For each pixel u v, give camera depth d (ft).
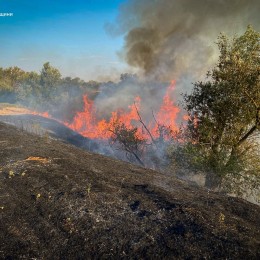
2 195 22.47
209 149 43.62
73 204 21.57
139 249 17.39
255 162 42.06
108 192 23.86
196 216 21.09
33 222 19.44
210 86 43.19
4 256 16.35
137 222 19.97
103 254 16.94
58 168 28.14
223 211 23.34
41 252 16.90
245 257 17.01
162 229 19.34
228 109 41.60
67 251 17.10
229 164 41.63
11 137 37.22
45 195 22.68
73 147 38.78
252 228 20.92
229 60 41.86
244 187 42.60
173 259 16.62
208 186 43.68
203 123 43.57
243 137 42.19
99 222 19.72
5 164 28.07
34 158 30.07
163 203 22.81
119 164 33.78
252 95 40.57
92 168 29.66
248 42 41.29
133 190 25.02
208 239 18.48
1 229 18.52
